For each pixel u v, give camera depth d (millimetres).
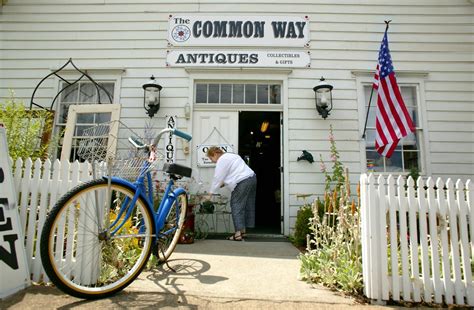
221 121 5250
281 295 2248
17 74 5363
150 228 2375
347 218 2771
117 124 4738
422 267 2270
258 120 7055
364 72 5293
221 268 2875
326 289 2398
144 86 5027
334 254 2576
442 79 5324
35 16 5496
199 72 5332
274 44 5375
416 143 5250
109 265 2463
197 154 5141
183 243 3961
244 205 4328
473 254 2314
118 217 2281
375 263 2227
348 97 5254
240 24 5426
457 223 2393
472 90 5289
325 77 5309
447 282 2238
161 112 5219
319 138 5137
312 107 5223
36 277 2383
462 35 5426
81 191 2070
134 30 5449
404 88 5426
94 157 2463
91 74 5367
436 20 5457
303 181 5031
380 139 4562
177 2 5492
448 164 5098
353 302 2193
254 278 2609
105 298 2113
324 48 5383
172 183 2848
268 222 6934
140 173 2436
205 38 5398
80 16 5488
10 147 3289
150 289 2287
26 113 3896
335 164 4898
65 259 2309
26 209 2482
